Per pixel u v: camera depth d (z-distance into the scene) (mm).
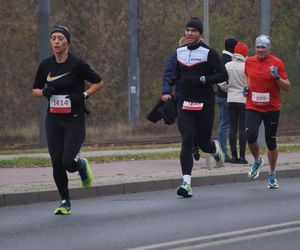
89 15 61250
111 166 27094
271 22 65312
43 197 20688
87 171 18484
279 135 49656
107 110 61094
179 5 63000
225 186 23531
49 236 15969
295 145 36500
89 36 61375
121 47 62219
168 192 22422
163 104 25000
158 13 62281
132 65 56094
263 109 22078
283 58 65250
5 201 20016
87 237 15852
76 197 21125
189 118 20609
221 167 25953
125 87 62094
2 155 32406
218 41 61750
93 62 61438
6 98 57812
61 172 18156
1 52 57906
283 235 16250
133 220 17750
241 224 17297
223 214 18516
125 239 15641
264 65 21766
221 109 27625
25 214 18703
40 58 39969
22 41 58094
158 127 54469
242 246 15211
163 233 16266
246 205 19812
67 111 17594
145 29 61906
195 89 20297
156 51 62344
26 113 58062
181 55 20375
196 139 21312
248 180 24797
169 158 30344
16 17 57938
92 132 51625
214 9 63531
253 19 64312
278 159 29578
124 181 22578
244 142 27391
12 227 16984
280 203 20156
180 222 17500
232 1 64125
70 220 17797
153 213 18672
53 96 17672
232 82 26859
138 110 55812
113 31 61969
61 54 17609
